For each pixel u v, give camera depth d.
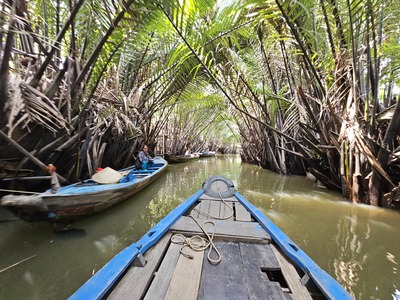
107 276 1.67
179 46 5.26
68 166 4.64
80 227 3.50
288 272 1.95
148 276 1.83
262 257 2.20
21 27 3.45
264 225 2.81
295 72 6.73
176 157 14.28
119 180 4.69
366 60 4.44
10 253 2.75
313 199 5.28
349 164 4.95
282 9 3.84
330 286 1.63
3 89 2.95
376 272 2.42
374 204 4.63
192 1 3.91
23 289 2.18
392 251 2.88
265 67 7.66
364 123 4.62
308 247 2.98
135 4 3.34
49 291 2.17
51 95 3.73
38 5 3.82
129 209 4.69
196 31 4.78
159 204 5.15
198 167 13.12
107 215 4.02
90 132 4.96
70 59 3.78
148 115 9.37
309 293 1.70
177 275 1.87
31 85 3.38
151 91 9.01
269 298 1.64
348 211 4.35
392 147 4.37
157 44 6.57
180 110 13.58
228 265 2.05
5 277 2.33
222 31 5.29
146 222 3.98
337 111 5.25
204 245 2.38
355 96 4.48
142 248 2.14
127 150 7.84
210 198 4.25
